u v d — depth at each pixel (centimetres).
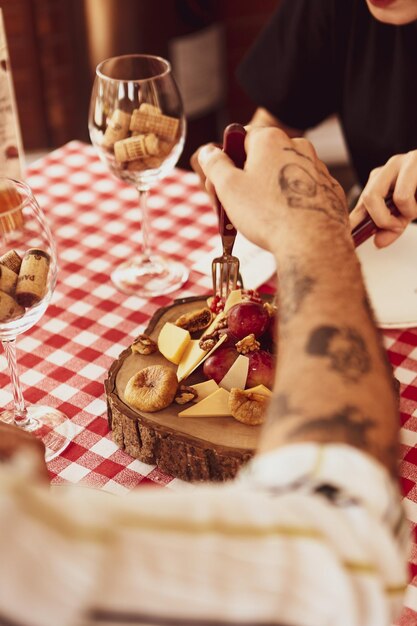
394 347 104
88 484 86
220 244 126
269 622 40
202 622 39
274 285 116
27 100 304
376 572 43
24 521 37
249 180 64
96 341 108
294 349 52
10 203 82
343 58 161
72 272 121
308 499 44
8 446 68
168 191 141
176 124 115
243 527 41
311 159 65
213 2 278
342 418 47
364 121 162
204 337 92
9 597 36
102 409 97
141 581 38
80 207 137
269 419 49
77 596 37
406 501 83
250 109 316
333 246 58
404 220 105
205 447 81
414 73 151
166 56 278
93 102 116
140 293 116
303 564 41
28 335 109
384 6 132
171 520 41
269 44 166
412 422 93
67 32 287
